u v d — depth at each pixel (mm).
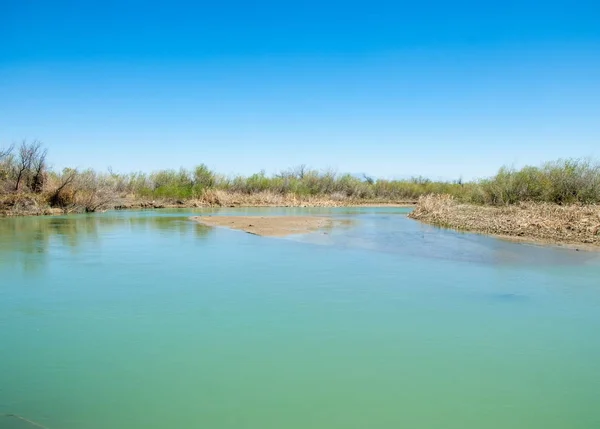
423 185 57688
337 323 7406
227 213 31609
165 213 30578
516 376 5648
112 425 4605
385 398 5133
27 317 7715
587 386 5410
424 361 6039
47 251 13898
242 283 9930
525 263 12086
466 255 13289
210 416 4770
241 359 6094
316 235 18031
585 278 10383
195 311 8008
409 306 8297
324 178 53156
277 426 4590
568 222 18031
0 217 25422
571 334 6969
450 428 4570
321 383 5461
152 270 11234
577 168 27781
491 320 7566
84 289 9430
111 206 33781
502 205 28547
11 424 4594
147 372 5727
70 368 5836
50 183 29844
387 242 16031
